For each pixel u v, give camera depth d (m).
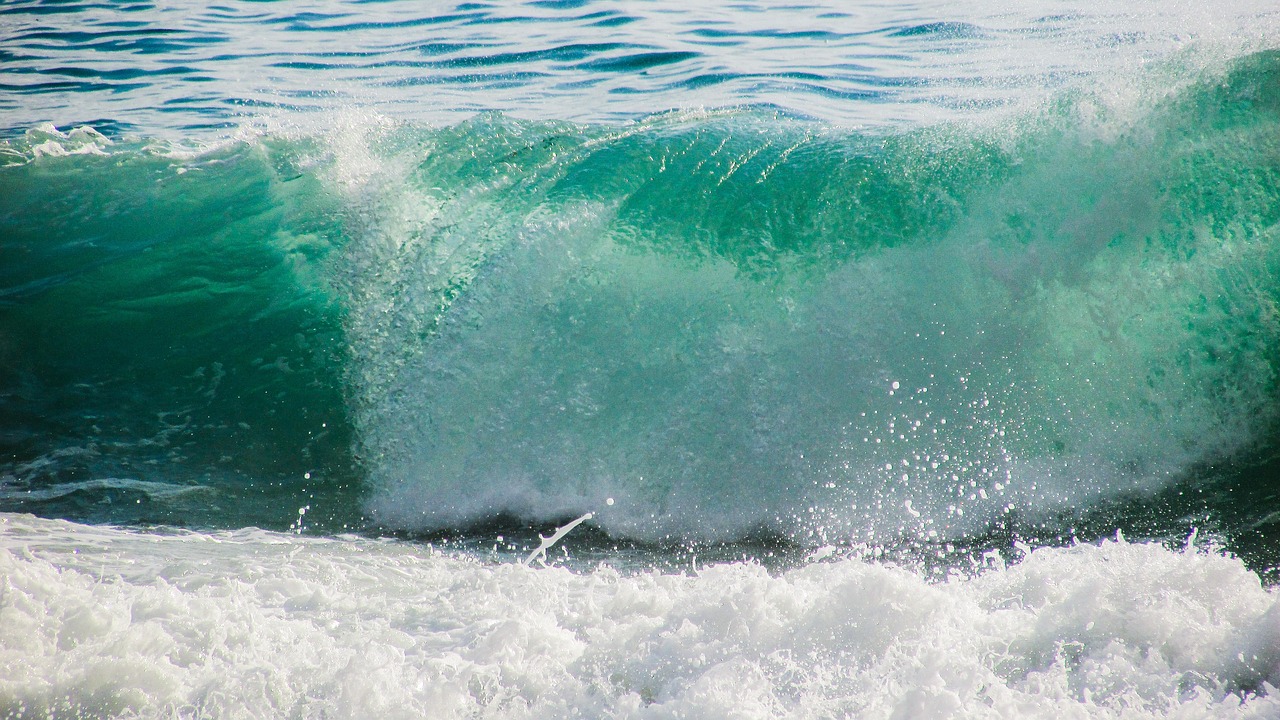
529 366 5.74
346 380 5.96
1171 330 5.43
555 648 2.91
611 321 5.80
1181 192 5.64
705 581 3.61
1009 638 2.82
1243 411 5.25
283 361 6.07
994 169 5.90
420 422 5.68
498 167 6.72
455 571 4.09
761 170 6.27
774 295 5.74
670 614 3.01
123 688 2.58
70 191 7.30
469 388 5.74
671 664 2.76
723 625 2.90
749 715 2.47
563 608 3.32
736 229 5.97
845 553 4.84
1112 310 5.49
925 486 5.16
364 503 5.36
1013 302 5.56
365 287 6.34
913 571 4.56
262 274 6.50
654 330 5.75
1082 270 5.57
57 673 2.61
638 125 7.24
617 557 4.86
